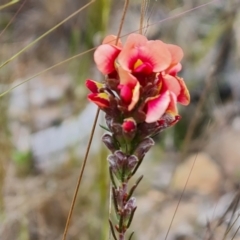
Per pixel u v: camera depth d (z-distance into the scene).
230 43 0.80
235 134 0.75
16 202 0.56
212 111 0.79
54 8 1.08
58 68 1.06
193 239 0.58
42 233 0.56
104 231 0.47
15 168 0.64
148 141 0.30
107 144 0.30
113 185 0.30
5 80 0.68
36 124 0.81
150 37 0.76
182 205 0.64
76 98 0.79
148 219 0.61
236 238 0.48
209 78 0.54
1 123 0.60
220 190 0.63
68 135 0.76
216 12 0.87
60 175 0.64
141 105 0.29
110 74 0.29
